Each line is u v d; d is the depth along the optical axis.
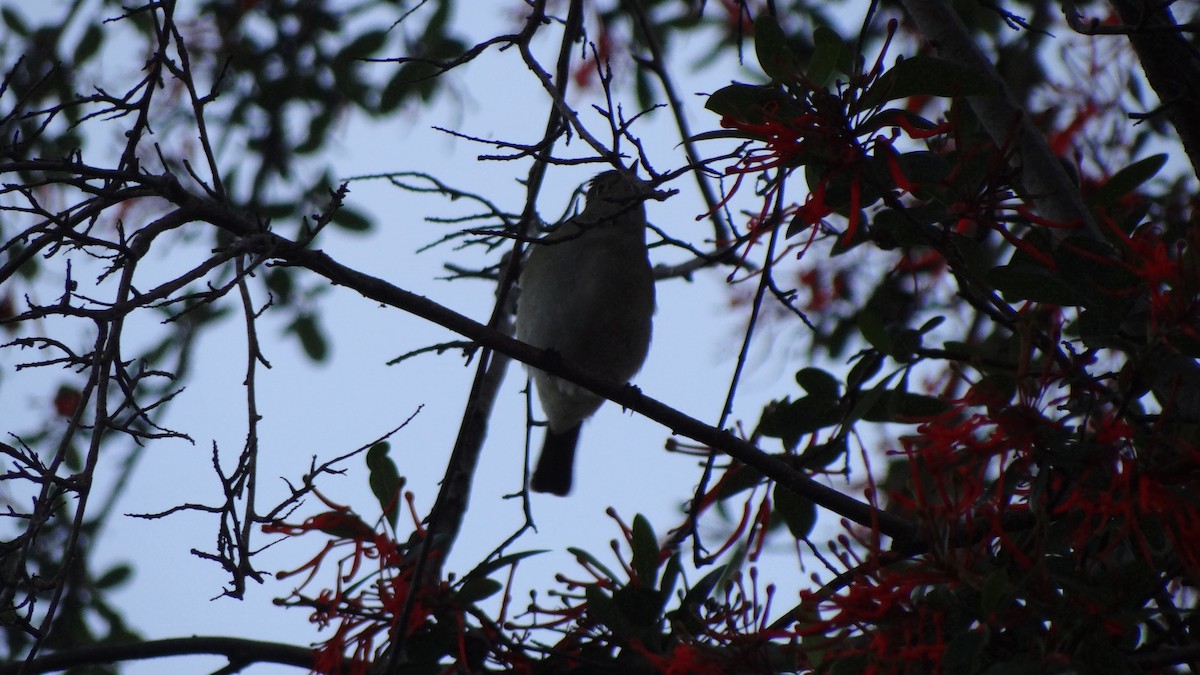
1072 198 7.69
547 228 8.13
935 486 7.69
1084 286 6.75
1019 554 6.43
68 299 6.23
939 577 6.55
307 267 7.68
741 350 8.36
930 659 6.55
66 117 12.00
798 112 6.94
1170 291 6.56
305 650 9.39
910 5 8.37
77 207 6.79
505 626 7.79
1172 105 7.70
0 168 6.60
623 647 7.67
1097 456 6.57
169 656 9.38
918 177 7.08
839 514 8.03
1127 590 6.31
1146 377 6.69
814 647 6.86
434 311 8.14
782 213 8.27
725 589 7.65
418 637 7.73
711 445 8.27
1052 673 5.90
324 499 7.89
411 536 7.96
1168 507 6.48
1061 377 6.91
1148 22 7.27
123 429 6.32
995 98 7.98
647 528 7.68
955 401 6.84
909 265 10.46
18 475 6.09
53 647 11.36
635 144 7.14
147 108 7.52
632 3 11.30
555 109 8.81
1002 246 10.57
